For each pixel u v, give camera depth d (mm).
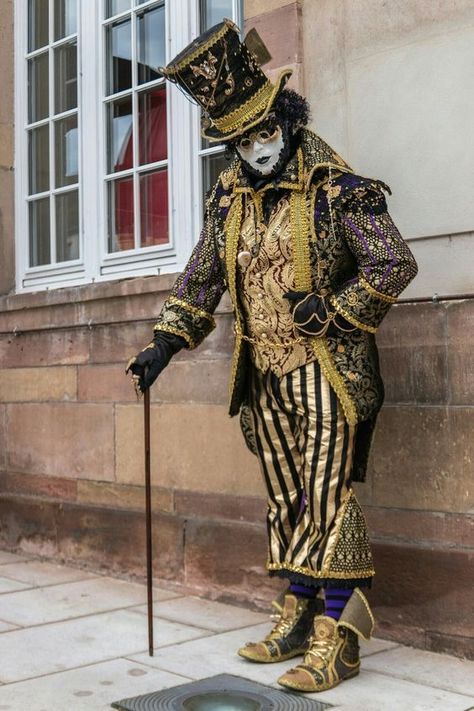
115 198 5363
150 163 5156
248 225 3385
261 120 3242
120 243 5332
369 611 3328
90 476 5141
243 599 4336
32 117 5926
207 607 4355
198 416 4551
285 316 3322
